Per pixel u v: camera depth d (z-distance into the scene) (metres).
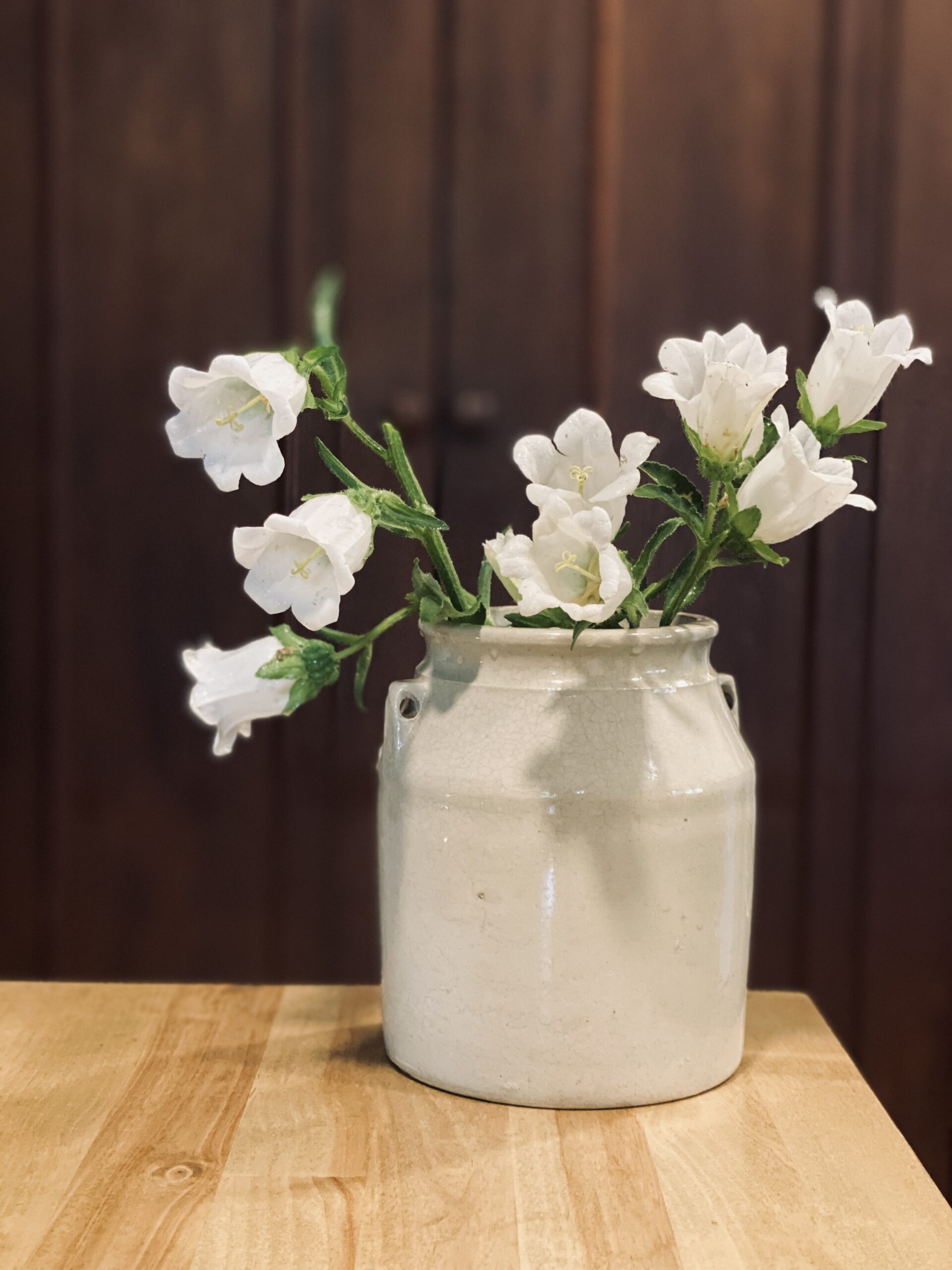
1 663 1.23
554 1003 0.57
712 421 0.54
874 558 0.93
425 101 1.17
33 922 1.26
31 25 1.18
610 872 0.56
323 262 1.18
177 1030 0.66
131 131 1.19
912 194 1.16
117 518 1.22
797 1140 0.56
